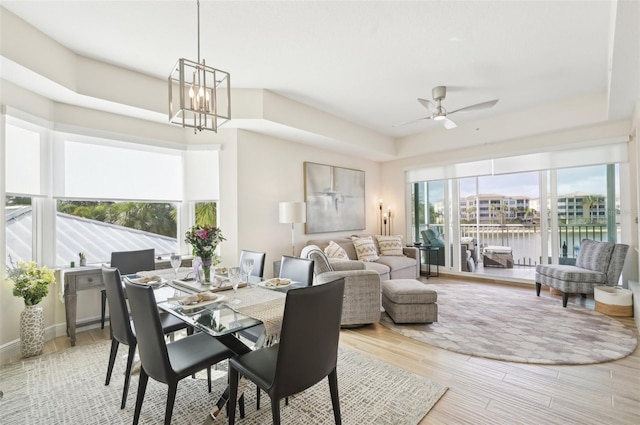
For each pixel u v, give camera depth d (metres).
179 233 4.06
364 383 2.18
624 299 3.40
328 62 3.10
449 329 3.16
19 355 2.66
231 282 1.98
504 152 4.98
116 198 3.55
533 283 4.85
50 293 3.04
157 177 3.87
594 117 4.00
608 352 2.58
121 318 1.98
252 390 2.15
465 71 3.32
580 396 1.99
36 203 3.04
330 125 4.64
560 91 3.91
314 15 2.36
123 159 3.62
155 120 3.71
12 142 2.77
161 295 2.05
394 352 2.68
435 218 6.04
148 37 2.63
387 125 5.23
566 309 3.74
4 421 1.78
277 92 3.84
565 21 2.46
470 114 4.77
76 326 3.21
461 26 2.52
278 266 4.45
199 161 4.10
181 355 1.72
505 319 3.43
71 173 3.26
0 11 2.24
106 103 3.15
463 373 2.30
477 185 5.57
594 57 3.04
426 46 2.82
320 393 2.07
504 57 3.03
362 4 2.24
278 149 4.62
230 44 2.75
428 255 6.00
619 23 1.95
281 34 2.60
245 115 3.70
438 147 5.52
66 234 3.29
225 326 1.53
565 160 4.49
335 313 1.55
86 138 3.32
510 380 2.20
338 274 3.21
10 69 2.43
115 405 1.94
